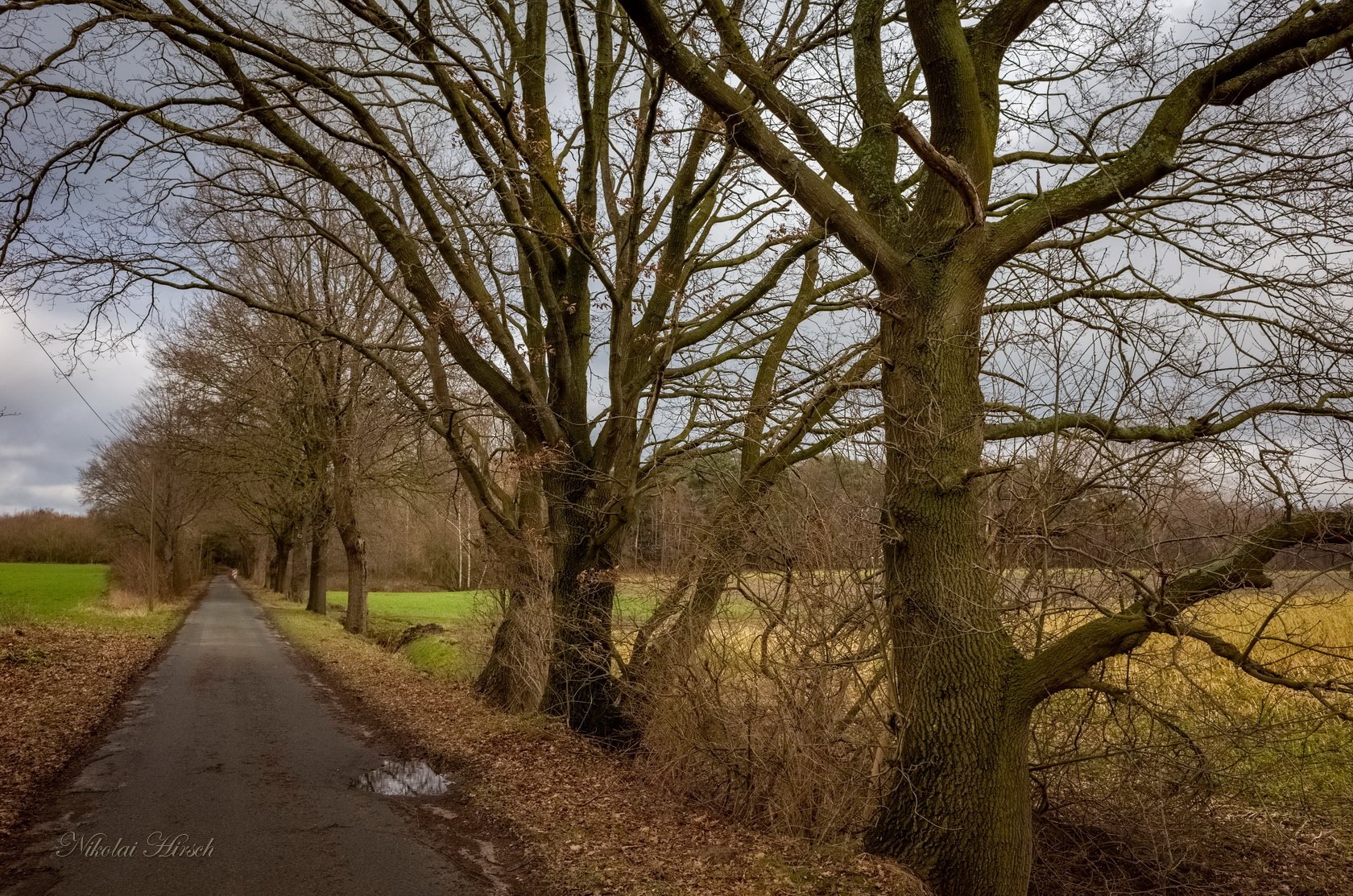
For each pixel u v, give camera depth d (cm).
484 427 1542
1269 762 770
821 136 741
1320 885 734
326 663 1920
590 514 1090
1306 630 633
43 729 1045
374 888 591
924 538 633
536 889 605
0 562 6888
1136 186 614
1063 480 697
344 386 2395
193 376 2608
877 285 696
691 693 852
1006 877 588
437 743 1061
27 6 808
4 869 605
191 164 1061
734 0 956
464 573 3234
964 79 657
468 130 1005
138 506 4016
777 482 827
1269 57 585
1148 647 714
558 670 1112
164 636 2486
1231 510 626
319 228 1130
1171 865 719
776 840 715
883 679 751
